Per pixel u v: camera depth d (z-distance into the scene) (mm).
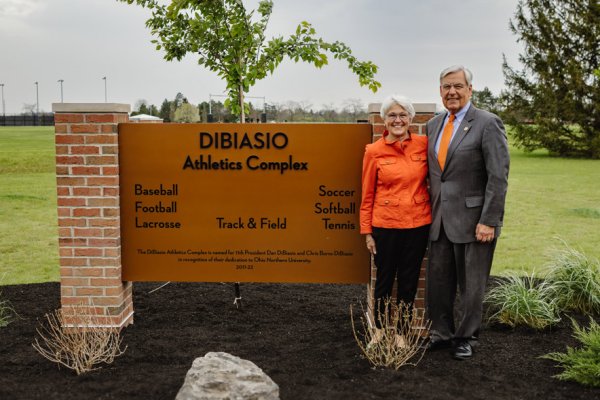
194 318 5637
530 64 30328
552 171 23125
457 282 4723
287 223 5246
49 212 13469
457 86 4234
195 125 5184
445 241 4457
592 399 3844
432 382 4043
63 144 5059
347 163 5156
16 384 4004
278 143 5168
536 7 29828
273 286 6973
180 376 4121
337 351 4660
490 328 5258
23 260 8969
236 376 3451
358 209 5203
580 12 29188
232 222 5266
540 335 5074
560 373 4262
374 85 7105
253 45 6691
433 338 4660
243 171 5211
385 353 4445
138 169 5223
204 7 6320
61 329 5188
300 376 4145
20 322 5465
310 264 5273
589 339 4383
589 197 16109
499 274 7938
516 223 12281
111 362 4422
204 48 6664
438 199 4406
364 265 5246
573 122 29812
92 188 5094
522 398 3840
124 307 5332
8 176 21094
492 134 4180
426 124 4645
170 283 7008
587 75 29234
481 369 4316
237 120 10469
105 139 5043
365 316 5656
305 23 6688
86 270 5152
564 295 5730
